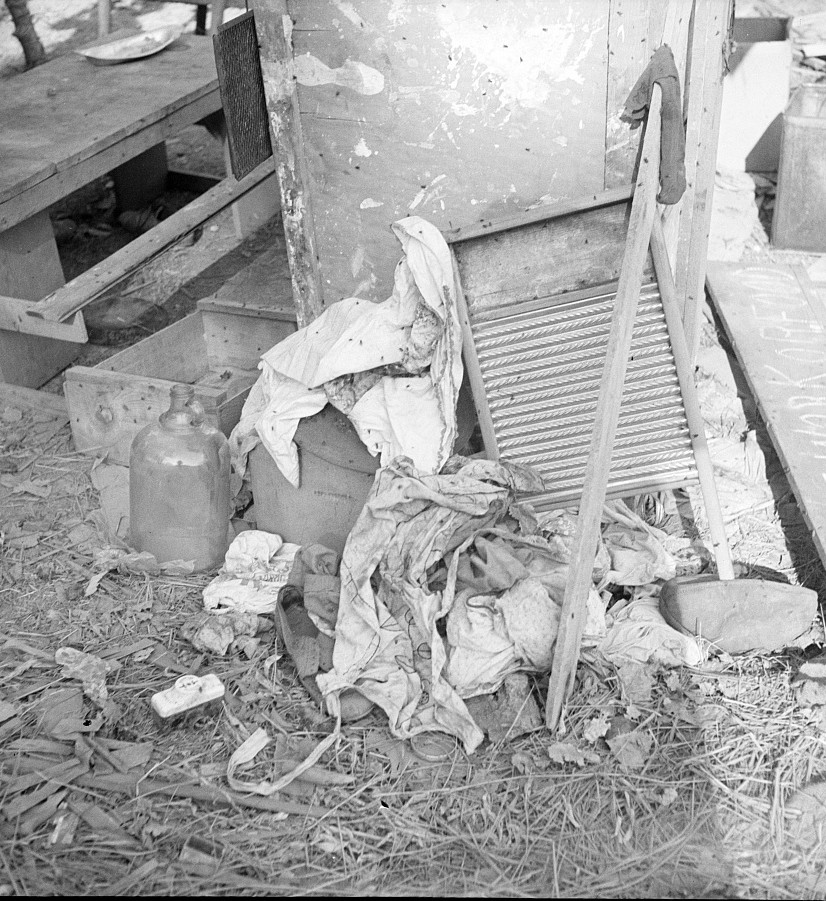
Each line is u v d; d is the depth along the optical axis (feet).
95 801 9.75
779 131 21.30
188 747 10.30
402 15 11.69
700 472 11.84
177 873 9.08
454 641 10.70
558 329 11.65
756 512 13.44
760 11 27.55
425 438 11.77
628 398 11.75
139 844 9.36
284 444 12.22
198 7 25.75
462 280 11.72
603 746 10.17
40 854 9.25
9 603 12.21
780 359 15.72
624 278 9.36
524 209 12.39
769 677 10.89
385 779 9.91
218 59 12.08
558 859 9.15
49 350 17.19
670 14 11.00
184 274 19.92
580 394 11.76
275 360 12.48
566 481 11.96
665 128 10.17
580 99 11.60
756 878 8.94
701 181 11.83
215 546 12.78
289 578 11.75
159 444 12.39
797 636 11.19
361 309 12.30
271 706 10.73
